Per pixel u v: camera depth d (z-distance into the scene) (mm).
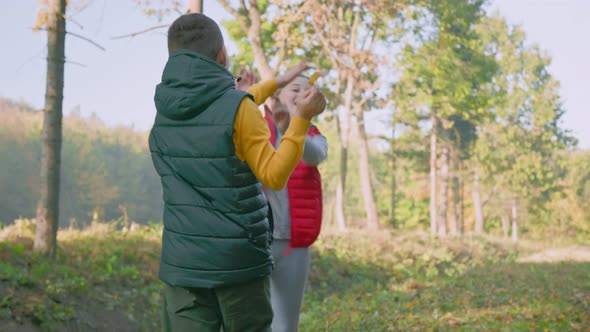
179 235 2344
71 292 7031
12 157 64125
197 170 2311
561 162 55875
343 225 23562
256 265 2352
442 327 6645
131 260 9570
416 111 31656
